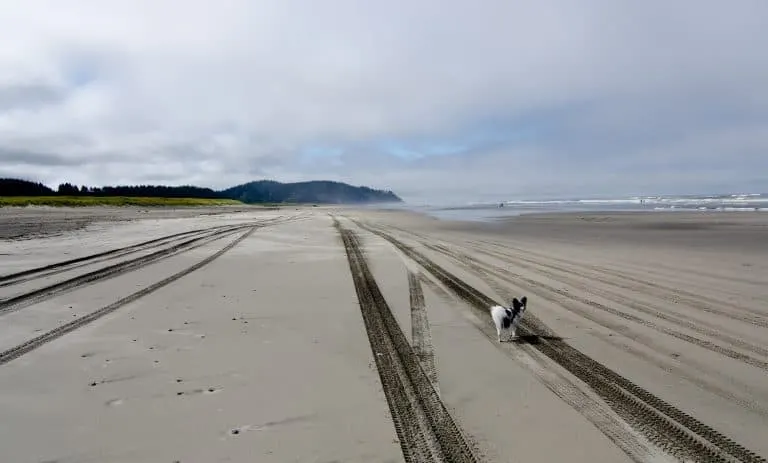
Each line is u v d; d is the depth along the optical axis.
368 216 52.66
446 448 4.59
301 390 5.86
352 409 5.38
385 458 4.38
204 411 5.20
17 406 5.23
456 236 26.61
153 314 9.24
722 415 5.35
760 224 31.20
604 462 4.37
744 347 7.73
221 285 12.18
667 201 94.62
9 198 77.94
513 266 15.84
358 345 7.68
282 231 29.67
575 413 5.37
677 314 9.78
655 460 4.43
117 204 88.00
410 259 17.38
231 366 6.60
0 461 4.14
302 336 8.09
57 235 24.80
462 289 12.21
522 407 5.50
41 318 8.85
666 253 18.69
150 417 5.03
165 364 6.60
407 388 6.02
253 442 4.58
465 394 5.86
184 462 4.19
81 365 6.49
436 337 8.20
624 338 8.20
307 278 13.38
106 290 11.36
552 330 8.70
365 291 11.83
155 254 17.78
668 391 6.00
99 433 4.67
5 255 16.78
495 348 7.64
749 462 4.43
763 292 11.76
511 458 4.42
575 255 18.42
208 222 38.66
